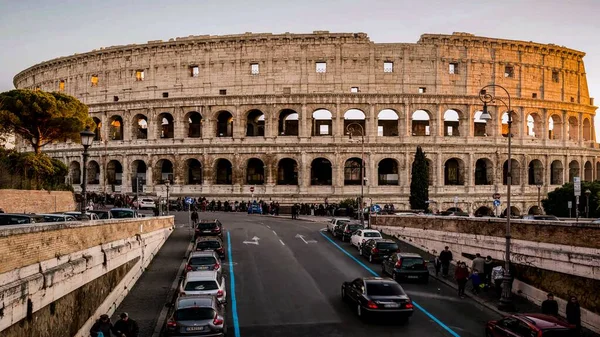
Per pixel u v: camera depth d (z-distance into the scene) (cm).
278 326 3145
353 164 10825
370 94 9919
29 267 2225
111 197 10231
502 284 3806
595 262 3194
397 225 6581
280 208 9675
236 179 10150
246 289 4025
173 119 10669
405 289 4153
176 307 2684
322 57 10044
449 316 3412
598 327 3161
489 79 10350
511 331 2645
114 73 10956
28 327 2150
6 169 6869
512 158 10400
